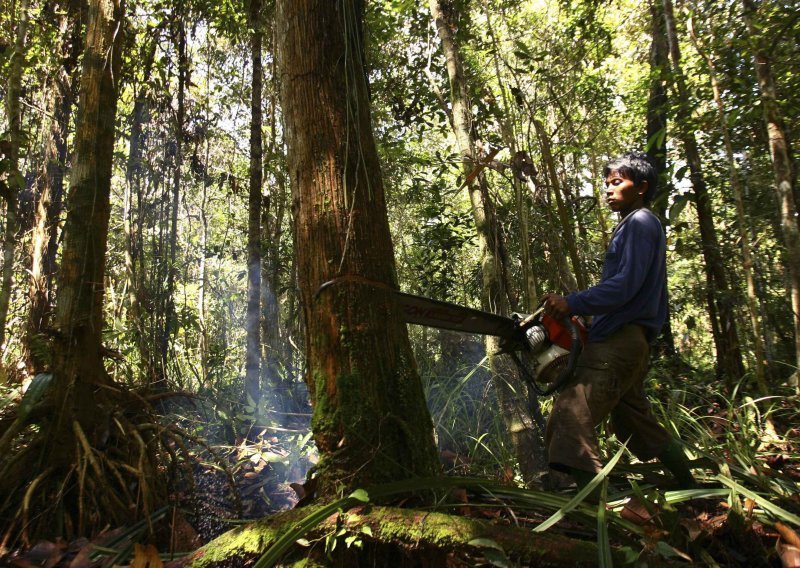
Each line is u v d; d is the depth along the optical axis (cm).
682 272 777
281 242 677
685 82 561
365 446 205
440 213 674
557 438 245
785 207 444
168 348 566
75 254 303
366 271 214
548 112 698
